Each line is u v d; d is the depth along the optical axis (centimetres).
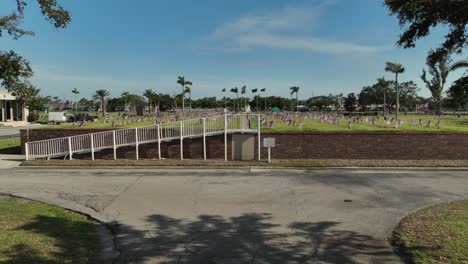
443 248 596
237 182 1284
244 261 576
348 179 1337
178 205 954
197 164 1666
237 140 1919
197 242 668
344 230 738
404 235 679
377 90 9969
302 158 1948
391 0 633
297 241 671
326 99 11794
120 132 1967
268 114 5700
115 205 952
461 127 2927
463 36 615
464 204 915
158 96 11112
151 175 1448
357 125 3069
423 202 980
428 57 657
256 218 829
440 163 1650
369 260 578
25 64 1020
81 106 13438
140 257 591
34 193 1103
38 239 643
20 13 929
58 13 868
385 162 1677
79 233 702
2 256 555
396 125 2845
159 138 1911
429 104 11644
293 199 1020
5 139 3033
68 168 1627
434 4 586
